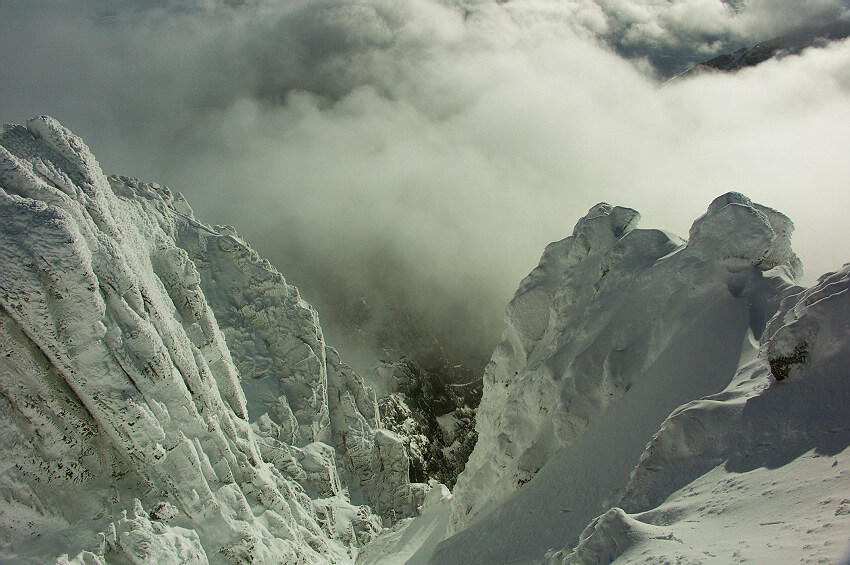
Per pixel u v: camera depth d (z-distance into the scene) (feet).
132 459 67.36
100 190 77.92
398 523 137.90
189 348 88.94
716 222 52.75
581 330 62.64
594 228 73.46
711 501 29.12
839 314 32.55
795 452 28.66
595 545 28.89
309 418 149.89
